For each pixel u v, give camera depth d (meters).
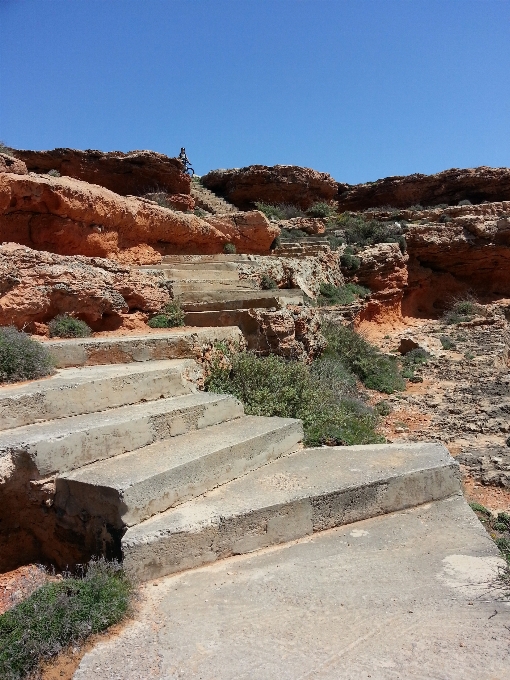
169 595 4.09
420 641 3.43
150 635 3.59
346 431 7.99
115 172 29.34
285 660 3.29
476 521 5.30
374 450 6.51
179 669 3.24
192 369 7.89
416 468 5.78
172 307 11.26
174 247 16.95
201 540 4.52
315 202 40.56
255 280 15.17
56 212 11.80
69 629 3.56
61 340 8.46
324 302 21.56
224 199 39.03
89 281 9.66
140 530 4.34
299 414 8.09
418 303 31.45
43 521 4.86
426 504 5.73
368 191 43.09
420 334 24.41
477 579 4.20
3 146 22.81
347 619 3.71
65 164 28.39
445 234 31.23
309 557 4.66
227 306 11.25
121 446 5.36
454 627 3.57
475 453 9.47
